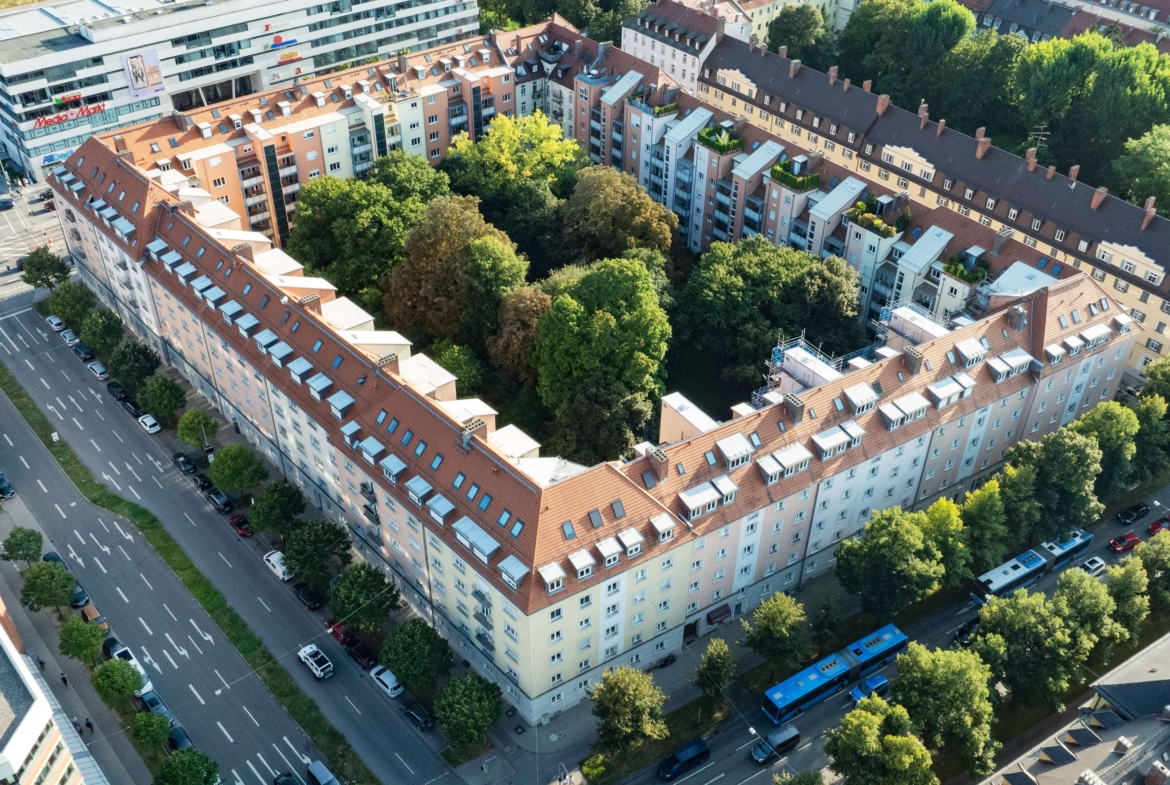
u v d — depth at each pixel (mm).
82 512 146375
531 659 111062
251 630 130000
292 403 136750
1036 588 136750
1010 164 179750
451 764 115000
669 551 114562
